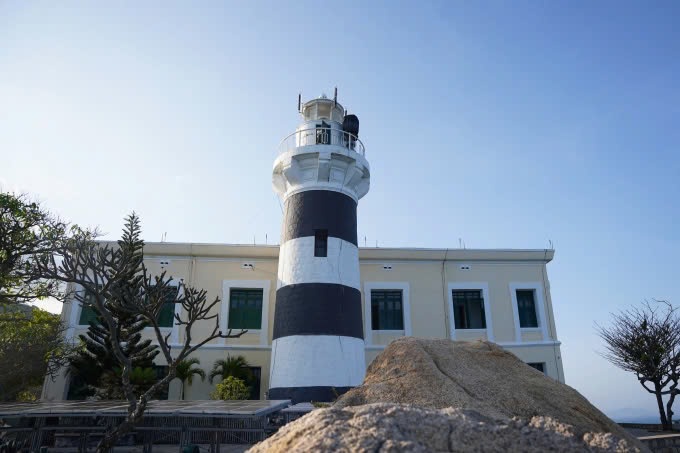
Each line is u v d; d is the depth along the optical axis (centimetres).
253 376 2372
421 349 862
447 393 734
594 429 688
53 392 2250
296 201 2217
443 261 2730
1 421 1477
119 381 2056
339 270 2077
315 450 399
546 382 799
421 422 457
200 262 2561
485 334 2620
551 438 458
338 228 2155
